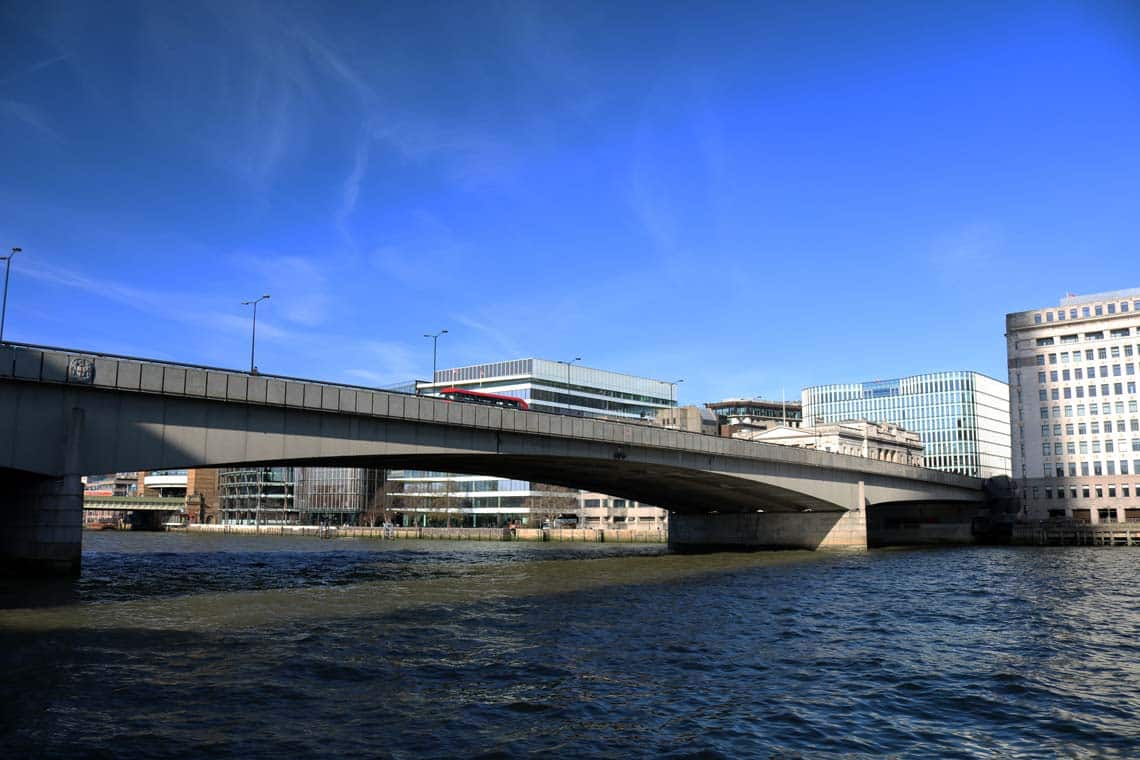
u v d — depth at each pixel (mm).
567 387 177500
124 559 75000
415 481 190000
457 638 30125
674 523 111250
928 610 40188
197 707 19859
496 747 17219
